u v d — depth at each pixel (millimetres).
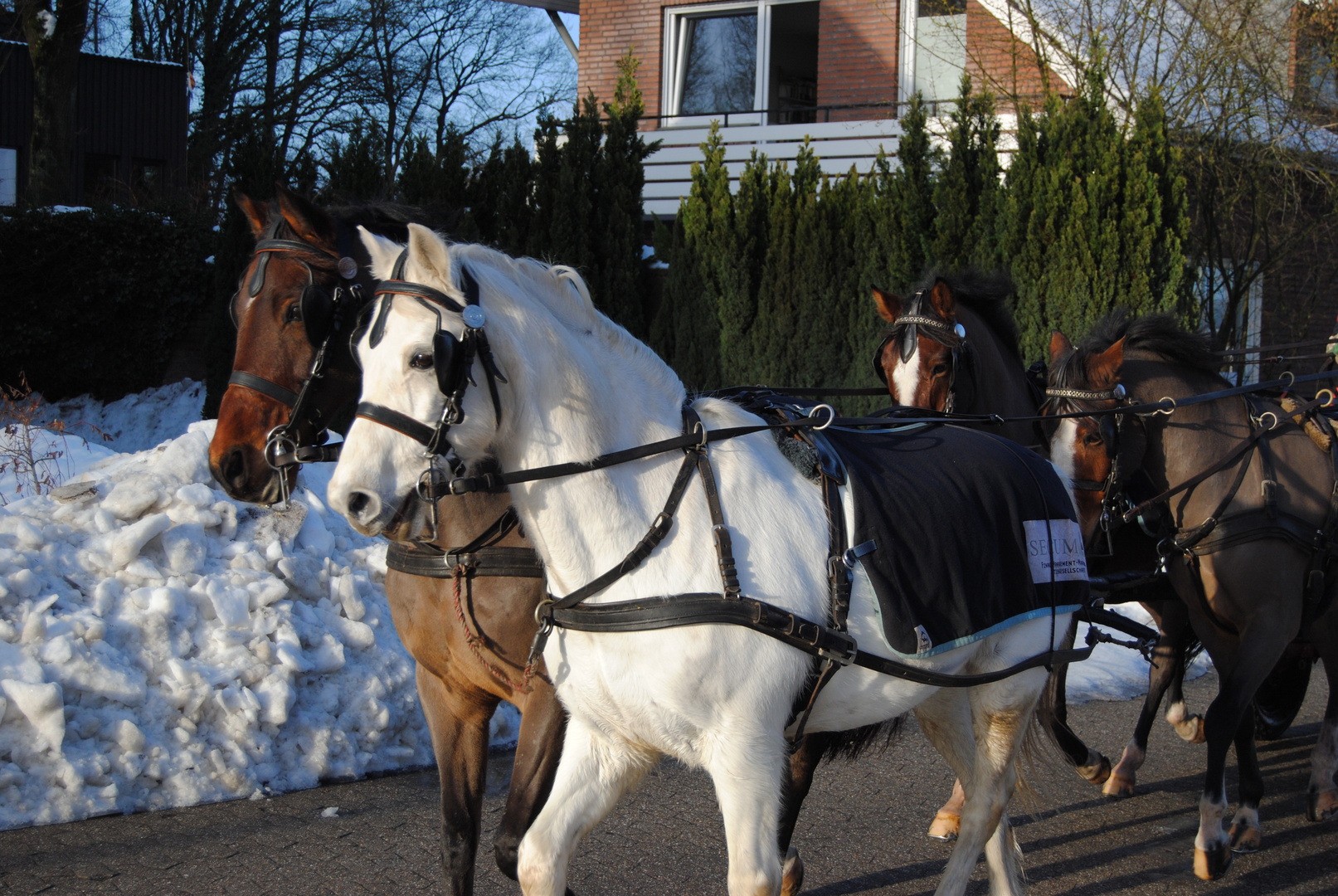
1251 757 4344
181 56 24656
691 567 2646
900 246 8953
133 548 4641
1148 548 4734
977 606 2980
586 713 2721
